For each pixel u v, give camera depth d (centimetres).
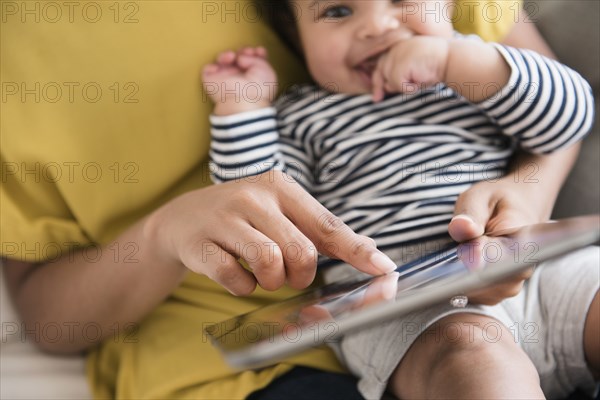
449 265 54
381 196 82
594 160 89
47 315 79
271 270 57
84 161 80
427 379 65
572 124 81
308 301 56
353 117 88
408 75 84
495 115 83
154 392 72
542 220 80
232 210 61
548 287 74
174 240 65
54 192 81
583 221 56
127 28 81
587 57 92
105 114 81
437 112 87
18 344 82
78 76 79
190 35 85
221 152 86
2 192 78
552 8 95
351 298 52
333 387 72
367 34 86
